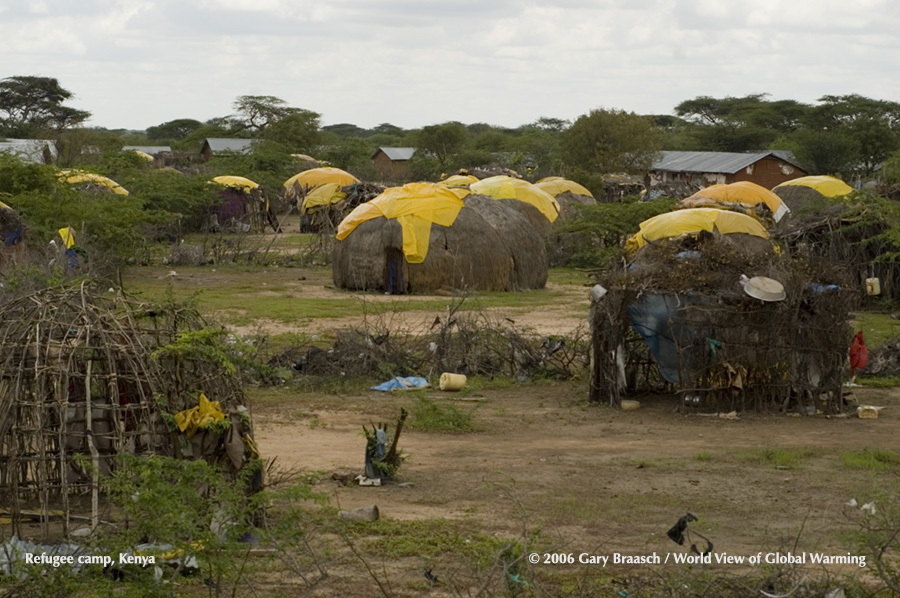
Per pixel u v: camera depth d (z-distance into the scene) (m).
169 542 9.70
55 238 35.06
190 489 9.80
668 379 19.50
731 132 121.00
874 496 12.31
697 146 122.75
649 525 12.20
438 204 37.72
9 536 10.85
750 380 19.09
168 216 47.00
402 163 119.94
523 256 38.38
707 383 19.09
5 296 20.81
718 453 15.91
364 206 38.56
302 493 10.21
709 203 45.25
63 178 45.69
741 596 9.42
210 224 62.56
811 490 13.84
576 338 23.89
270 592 9.81
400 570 10.52
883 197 38.69
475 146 120.25
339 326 28.69
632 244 36.03
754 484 14.12
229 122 138.38
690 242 21.28
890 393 21.28
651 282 19.25
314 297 35.34
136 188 58.94
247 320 29.34
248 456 11.71
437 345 22.98
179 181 60.72
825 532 11.90
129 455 10.23
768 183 91.19
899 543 10.68
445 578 10.23
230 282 39.62
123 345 11.46
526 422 18.27
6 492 11.29
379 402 19.78
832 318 18.89
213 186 61.72
